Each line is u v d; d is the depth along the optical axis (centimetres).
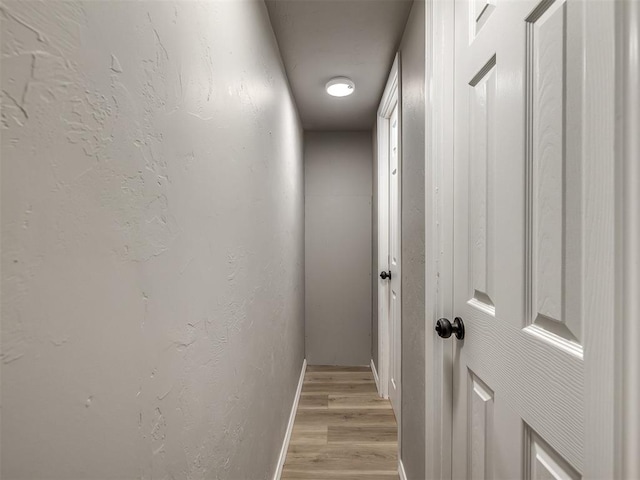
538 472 63
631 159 41
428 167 116
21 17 31
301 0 137
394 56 182
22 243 31
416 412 137
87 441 38
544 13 61
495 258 78
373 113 266
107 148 41
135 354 48
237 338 95
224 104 84
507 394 73
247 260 106
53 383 34
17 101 30
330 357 309
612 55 44
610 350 44
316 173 308
